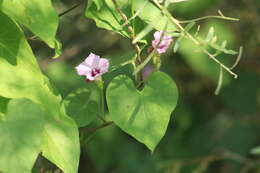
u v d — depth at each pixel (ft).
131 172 4.21
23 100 1.83
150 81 2.06
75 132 1.93
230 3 4.18
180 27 2.05
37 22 1.89
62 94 3.75
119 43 4.12
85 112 2.18
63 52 3.96
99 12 2.09
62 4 3.13
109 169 4.25
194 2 3.84
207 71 3.99
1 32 1.92
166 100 2.04
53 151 1.89
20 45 1.93
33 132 1.79
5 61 1.91
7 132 1.78
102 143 4.19
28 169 1.76
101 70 2.13
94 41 4.00
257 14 4.20
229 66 4.13
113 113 2.00
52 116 1.93
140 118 2.01
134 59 2.14
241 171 4.26
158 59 2.15
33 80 1.93
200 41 2.04
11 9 1.91
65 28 3.76
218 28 4.08
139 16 2.10
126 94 2.03
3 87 1.88
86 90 2.19
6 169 1.74
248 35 4.25
